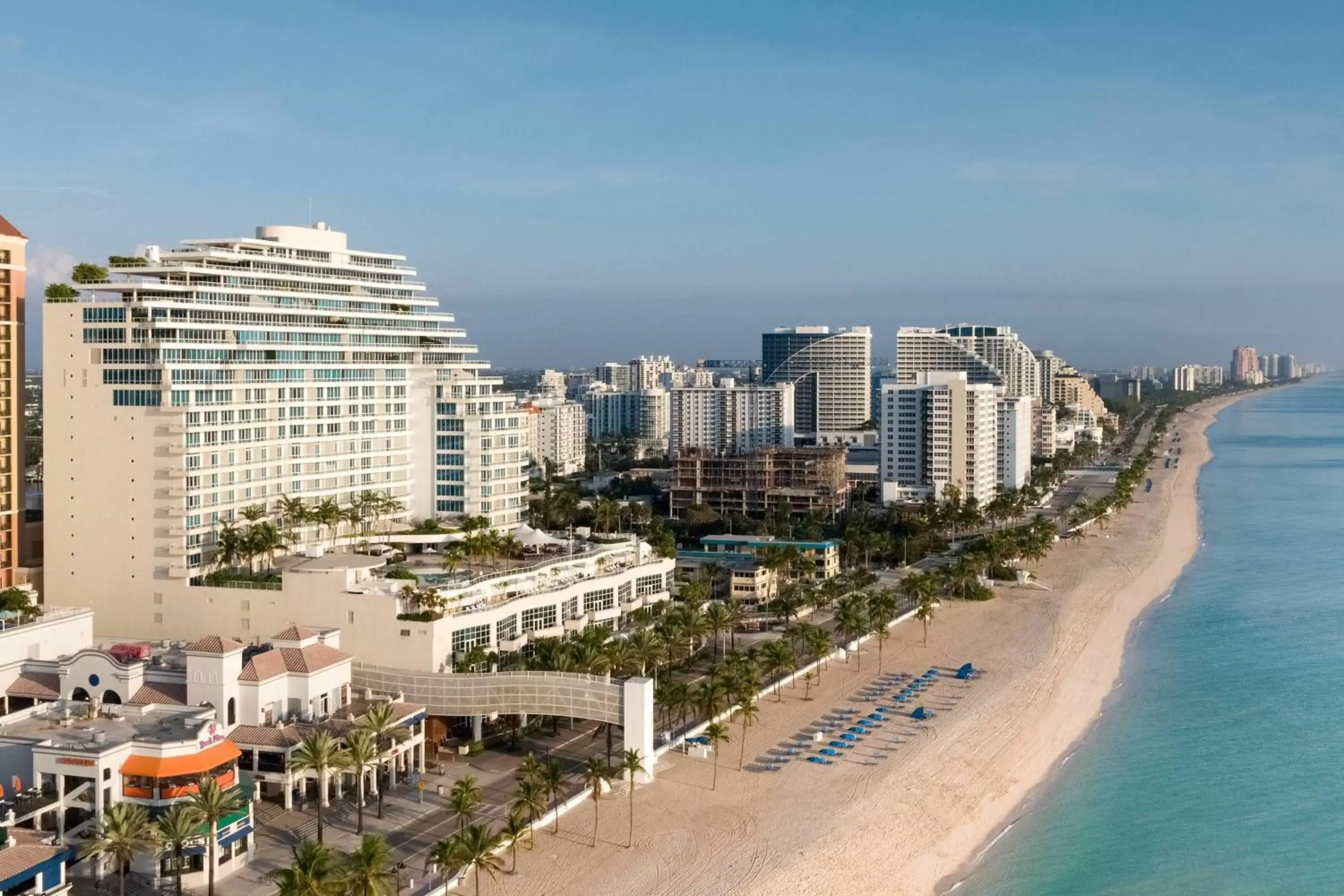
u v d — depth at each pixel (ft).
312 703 528.22
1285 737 630.33
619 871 443.73
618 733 590.14
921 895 451.53
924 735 611.06
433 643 611.88
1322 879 464.65
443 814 484.74
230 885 417.28
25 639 589.32
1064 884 461.78
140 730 458.91
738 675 583.99
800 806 512.63
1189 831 511.81
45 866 375.86
